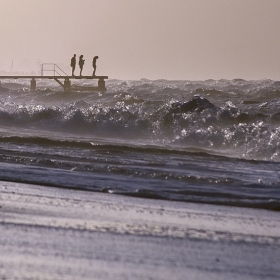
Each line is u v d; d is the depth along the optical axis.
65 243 19.05
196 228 22.33
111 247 18.84
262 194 30.70
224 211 26.31
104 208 25.48
